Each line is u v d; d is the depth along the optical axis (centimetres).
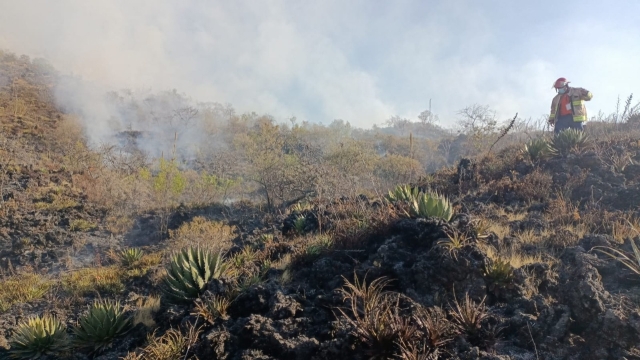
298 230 1011
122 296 939
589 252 558
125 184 2203
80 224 1789
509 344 414
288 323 486
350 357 408
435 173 1259
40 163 2595
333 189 1450
